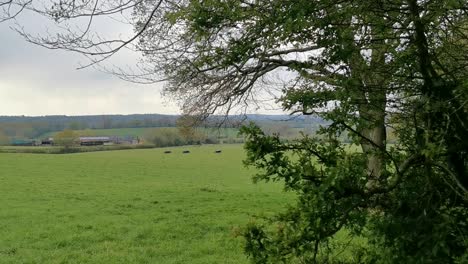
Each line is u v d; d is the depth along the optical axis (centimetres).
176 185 3253
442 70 304
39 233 1563
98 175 3900
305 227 281
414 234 280
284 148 308
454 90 285
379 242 299
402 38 294
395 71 302
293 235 286
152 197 2542
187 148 7175
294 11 282
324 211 275
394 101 304
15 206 2155
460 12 292
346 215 278
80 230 1620
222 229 1648
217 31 342
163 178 3822
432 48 299
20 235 1532
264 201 2389
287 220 296
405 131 307
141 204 2283
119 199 2450
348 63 305
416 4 279
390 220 288
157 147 6994
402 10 287
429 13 277
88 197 2517
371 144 303
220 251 1327
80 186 3070
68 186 3050
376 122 301
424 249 273
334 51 294
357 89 296
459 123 281
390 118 311
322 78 312
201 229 1645
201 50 372
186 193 2739
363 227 311
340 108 292
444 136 272
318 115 304
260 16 313
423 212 285
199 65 373
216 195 2652
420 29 284
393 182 288
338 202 275
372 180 296
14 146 6575
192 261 1234
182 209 2114
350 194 274
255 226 302
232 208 2138
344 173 265
